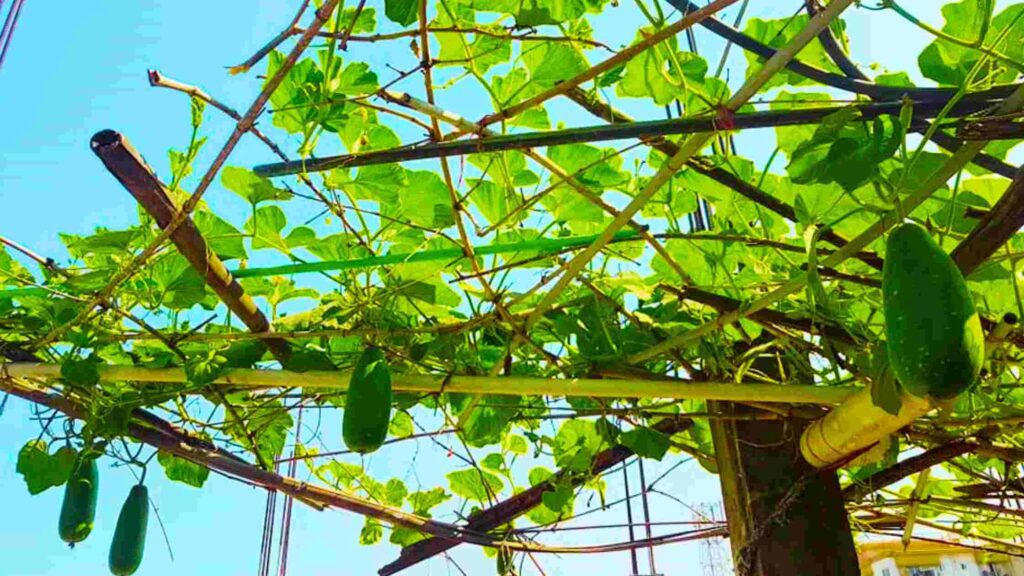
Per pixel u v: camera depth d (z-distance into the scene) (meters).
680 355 2.62
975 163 1.87
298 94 2.10
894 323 1.31
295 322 2.79
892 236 1.40
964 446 2.71
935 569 6.76
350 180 2.30
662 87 1.95
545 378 2.48
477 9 2.02
